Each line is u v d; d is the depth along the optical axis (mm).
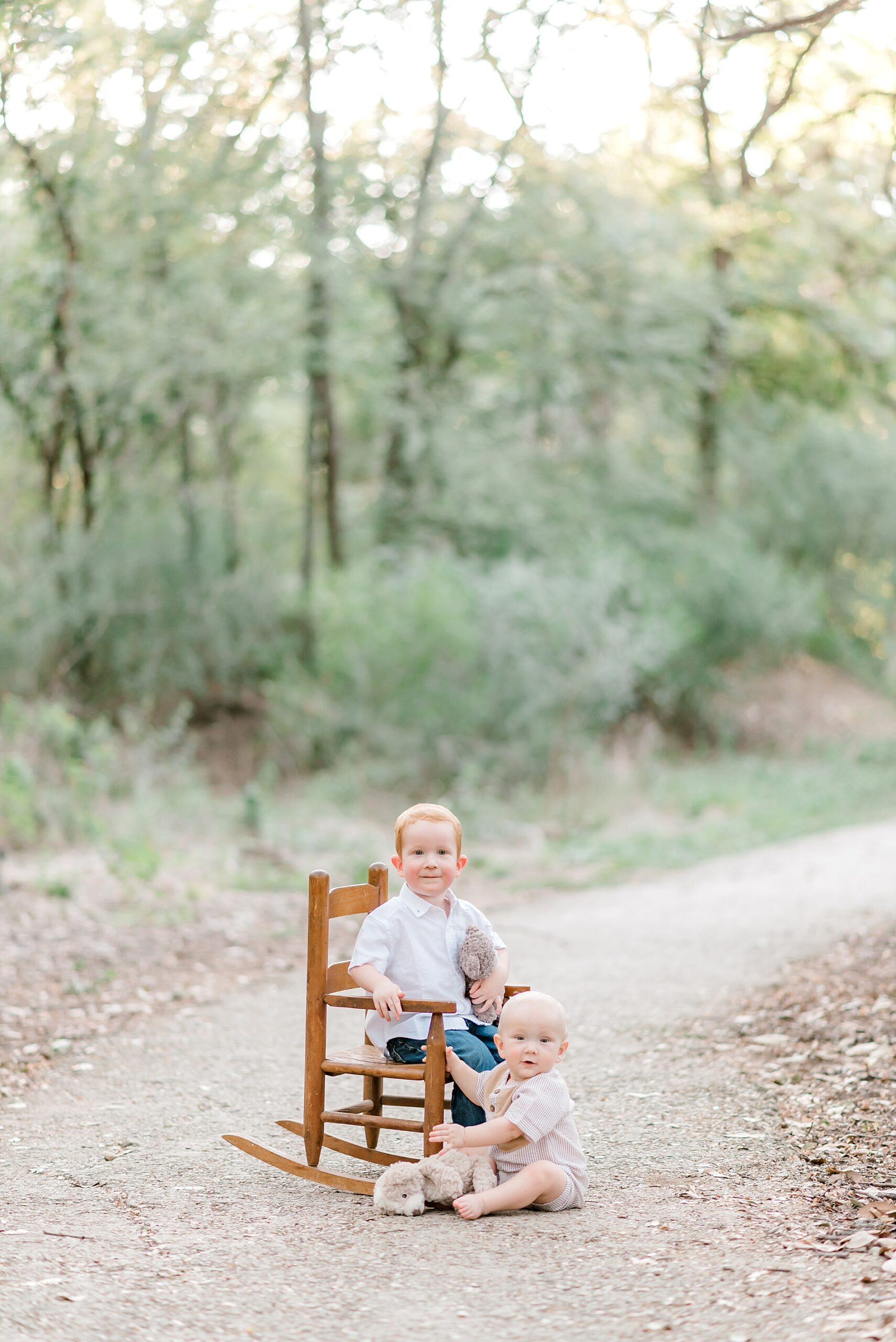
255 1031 6723
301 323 16984
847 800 16406
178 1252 3738
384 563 18594
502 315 18828
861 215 14523
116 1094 5629
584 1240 3748
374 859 12008
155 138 13766
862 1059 5582
